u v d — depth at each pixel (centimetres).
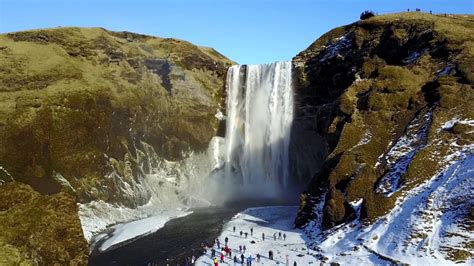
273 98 10112
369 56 8562
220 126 10369
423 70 7538
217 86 10681
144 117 8862
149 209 8206
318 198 6588
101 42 9519
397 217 5297
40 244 4634
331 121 7638
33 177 6631
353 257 4944
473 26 8344
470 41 7525
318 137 9388
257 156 10250
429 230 4891
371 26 8875
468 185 5138
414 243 4784
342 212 5938
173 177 9169
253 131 10344
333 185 6306
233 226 6838
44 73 7988
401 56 8312
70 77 8188
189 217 7650
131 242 6184
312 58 9762
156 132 9088
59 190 6794
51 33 9100
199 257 5462
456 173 5447
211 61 10862
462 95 6644
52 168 6938
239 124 10506
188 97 9838
